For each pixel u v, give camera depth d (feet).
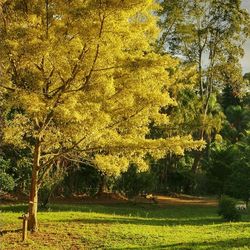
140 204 88.38
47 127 43.78
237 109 215.10
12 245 41.29
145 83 42.04
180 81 104.63
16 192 79.92
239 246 39.91
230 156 107.45
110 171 46.73
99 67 41.32
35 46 37.24
